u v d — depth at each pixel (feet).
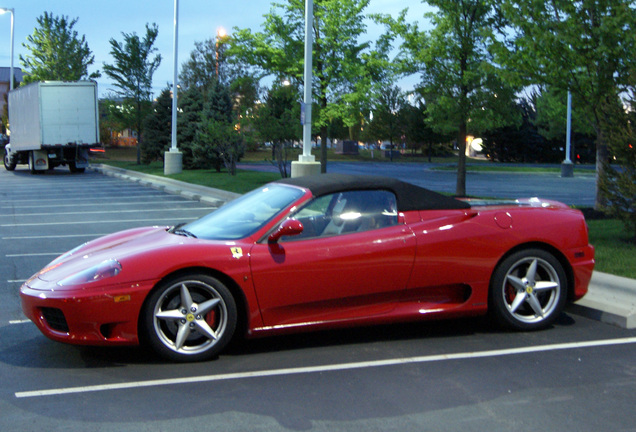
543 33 32.32
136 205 53.42
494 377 13.58
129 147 214.69
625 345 15.84
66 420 11.45
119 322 14.14
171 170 90.02
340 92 63.21
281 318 15.33
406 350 15.53
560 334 16.83
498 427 11.06
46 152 103.71
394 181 16.69
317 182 16.62
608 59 31.68
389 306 16.16
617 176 26.48
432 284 16.24
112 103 120.06
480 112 48.03
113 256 15.05
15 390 13.01
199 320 14.66
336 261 15.38
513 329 17.01
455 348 15.66
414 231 16.11
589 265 17.35
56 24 137.69
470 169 126.82
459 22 46.70
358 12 60.18
